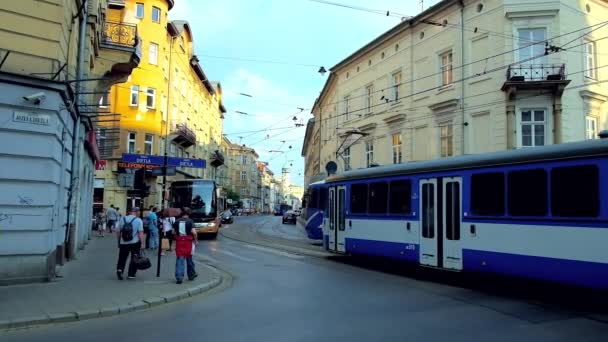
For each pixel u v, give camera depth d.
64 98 11.77
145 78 40.22
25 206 10.88
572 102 22.39
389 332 7.34
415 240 13.49
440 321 8.09
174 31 43.88
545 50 21.59
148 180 39.31
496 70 22.80
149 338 7.06
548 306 9.46
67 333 7.39
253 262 16.88
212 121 67.69
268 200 151.75
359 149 34.44
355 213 16.14
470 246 11.78
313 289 11.34
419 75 28.12
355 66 35.41
